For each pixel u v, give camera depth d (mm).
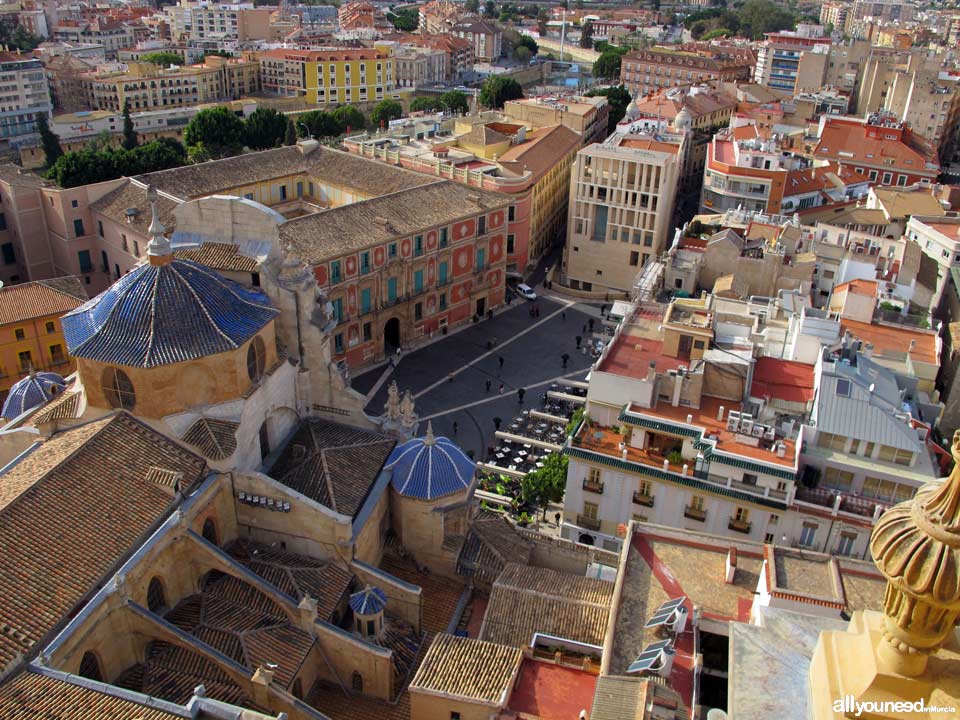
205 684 52594
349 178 155375
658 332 98500
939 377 110312
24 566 49781
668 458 79500
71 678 44938
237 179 150250
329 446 71875
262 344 68875
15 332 104562
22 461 59531
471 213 140000
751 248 120125
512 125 191500
